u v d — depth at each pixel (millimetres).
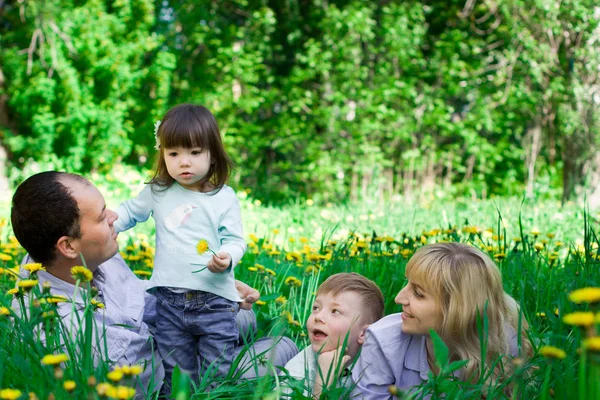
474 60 16266
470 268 1961
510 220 6727
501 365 1851
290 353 2545
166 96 15359
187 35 16000
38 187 2033
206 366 2395
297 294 3416
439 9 16844
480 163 16562
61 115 14594
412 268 2010
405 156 14930
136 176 10555
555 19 12492
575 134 11625
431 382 1634
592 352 1213
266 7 15531
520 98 14531
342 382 2078
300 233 6988
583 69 12172
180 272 2426
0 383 1577
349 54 14875
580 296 1235
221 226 2498
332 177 15570
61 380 1549
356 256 3811
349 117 15445
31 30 14430
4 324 2020
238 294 2549
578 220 6418
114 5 14883
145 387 2119
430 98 15383
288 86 15938
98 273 2314
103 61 14438
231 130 15523
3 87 14820
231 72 15617
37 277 2008
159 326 2459
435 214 7855
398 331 2088
